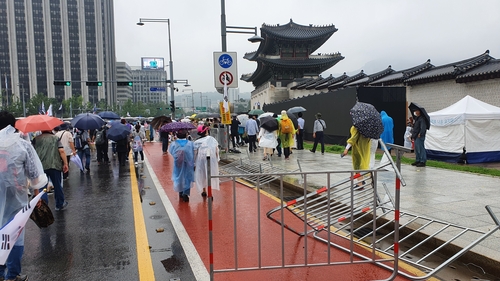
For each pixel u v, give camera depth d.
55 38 128.38
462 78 17.81
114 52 152.25
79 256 4.75
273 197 8.05
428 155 14.02
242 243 5.11
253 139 17.58
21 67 124.00
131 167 13.62
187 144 7.61
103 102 115.25
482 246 4.49
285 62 47.72
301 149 18.09
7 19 122.12
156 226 6.00
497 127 12.75
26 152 3.87
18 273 3.87
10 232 3.38
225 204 7.43
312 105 23.92
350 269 4.24
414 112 11.78
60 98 129.00
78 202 7.87
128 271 4.26
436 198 7.02
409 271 4.21
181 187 7.57
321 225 5.42
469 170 10.45
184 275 4.12
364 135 6.50
